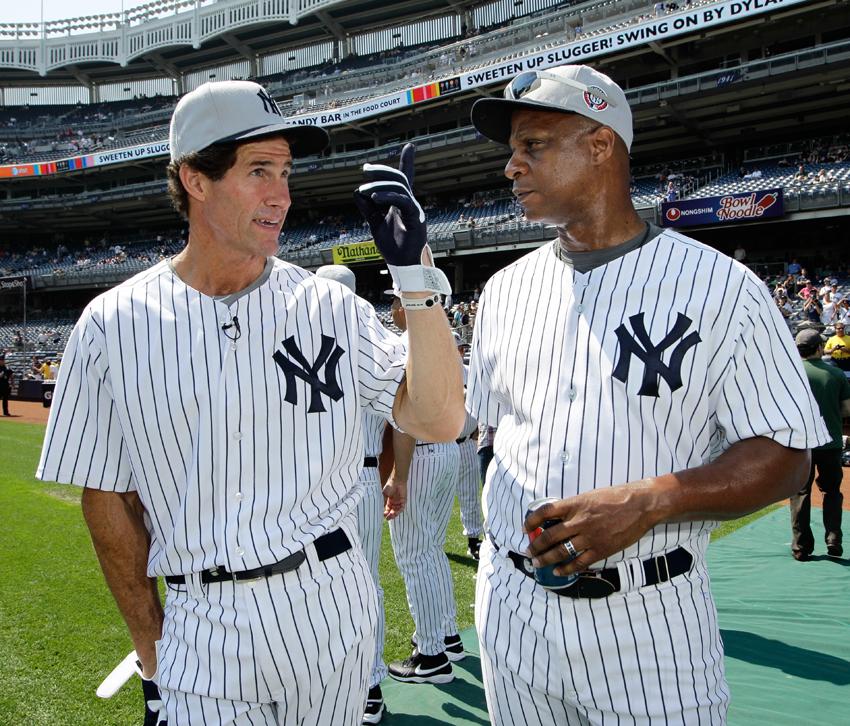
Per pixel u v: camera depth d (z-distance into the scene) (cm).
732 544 590
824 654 386
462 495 579
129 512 187
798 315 1670
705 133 2688
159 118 4281
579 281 184
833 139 2434
